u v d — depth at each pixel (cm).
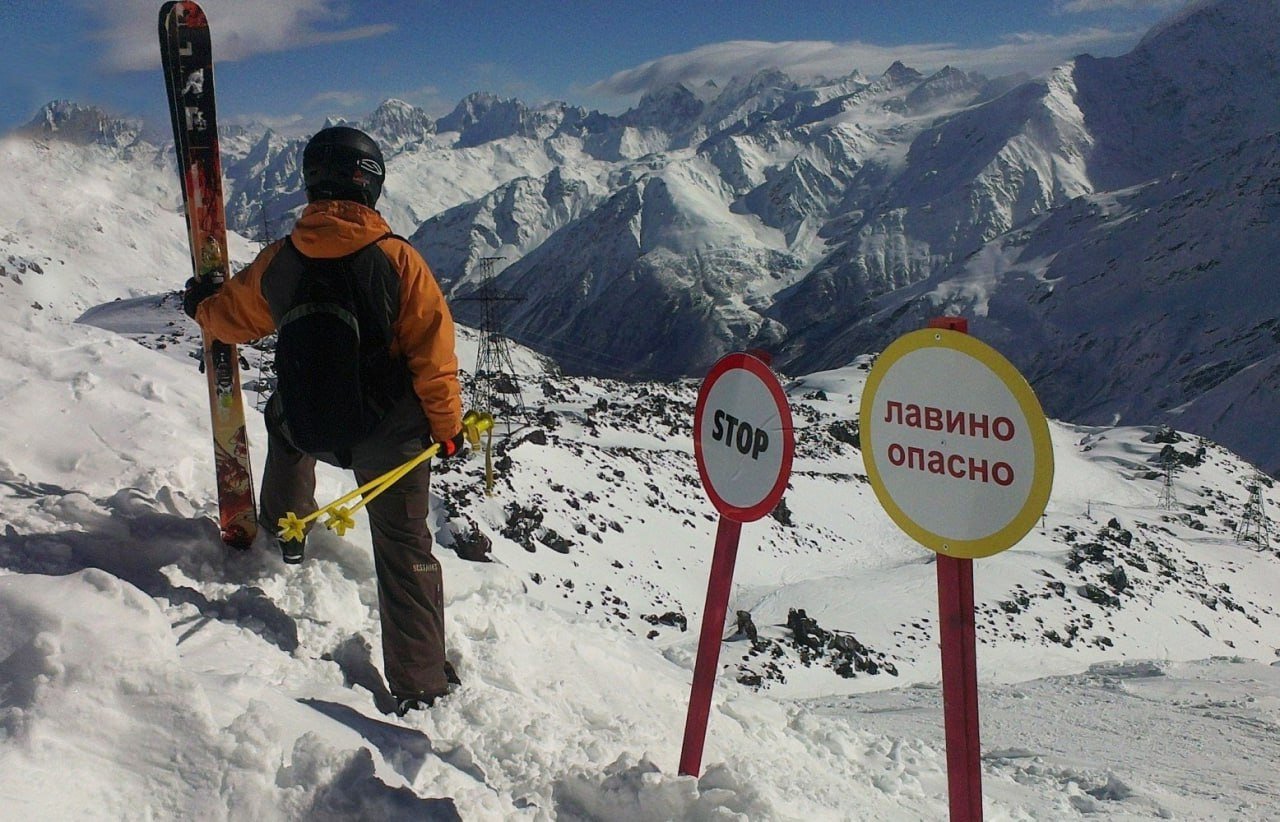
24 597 260
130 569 394
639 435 6900
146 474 510
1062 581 5969
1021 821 544
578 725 428
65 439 524
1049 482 255
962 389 274
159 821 237
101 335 668
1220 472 12269
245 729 261
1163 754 875
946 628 285
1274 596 7412
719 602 389
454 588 492
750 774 440
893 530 6481
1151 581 6606
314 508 444
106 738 243
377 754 308
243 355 4794
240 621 383
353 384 327
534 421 6359
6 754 225
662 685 534
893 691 1731
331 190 342
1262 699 1209
